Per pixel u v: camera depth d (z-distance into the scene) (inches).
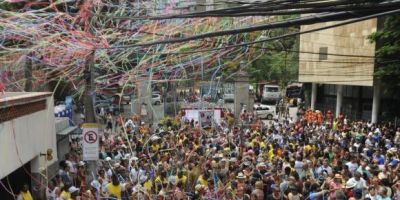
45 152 487.8
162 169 435.5
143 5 285.3
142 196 382.0
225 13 150.7
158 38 276.7
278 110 1417.3
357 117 1143.0
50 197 399.2
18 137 399.9
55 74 514.3
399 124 916.0
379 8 114.4
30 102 435.8
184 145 561.3
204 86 839.7
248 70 655.1
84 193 384.5
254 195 352.5
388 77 825.5
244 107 1099.9
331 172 431.8
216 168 432.8
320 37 1146.0
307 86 1418.6
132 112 869.8
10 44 355.3
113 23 293.0
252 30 131.6
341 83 1074.7
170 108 928.9
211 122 821.9
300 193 386.0
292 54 1174.3
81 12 287.6
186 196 385.1
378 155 506.0
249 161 468.1
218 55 327.9
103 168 451.5
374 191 363.9
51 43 297.7
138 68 382.0
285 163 454.9
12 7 308.8
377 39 840.9
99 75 453.4
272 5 143.2
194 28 271.9
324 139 658.2
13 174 440.8
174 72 443.5
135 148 560.7
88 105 419.8
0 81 467.2
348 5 120.7
